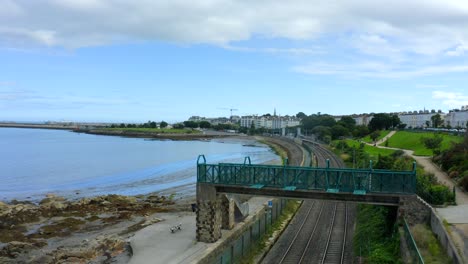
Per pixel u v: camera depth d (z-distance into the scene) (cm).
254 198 5806
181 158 15888
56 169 12256
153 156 16600
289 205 6341
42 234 5434
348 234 4869
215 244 3969
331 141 17550
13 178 10431
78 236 5391
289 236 4844
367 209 5359
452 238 2984
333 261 3938
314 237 4769
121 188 9300
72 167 12775
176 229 4738
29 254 4666
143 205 7181
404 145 11594
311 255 4128
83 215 6500
